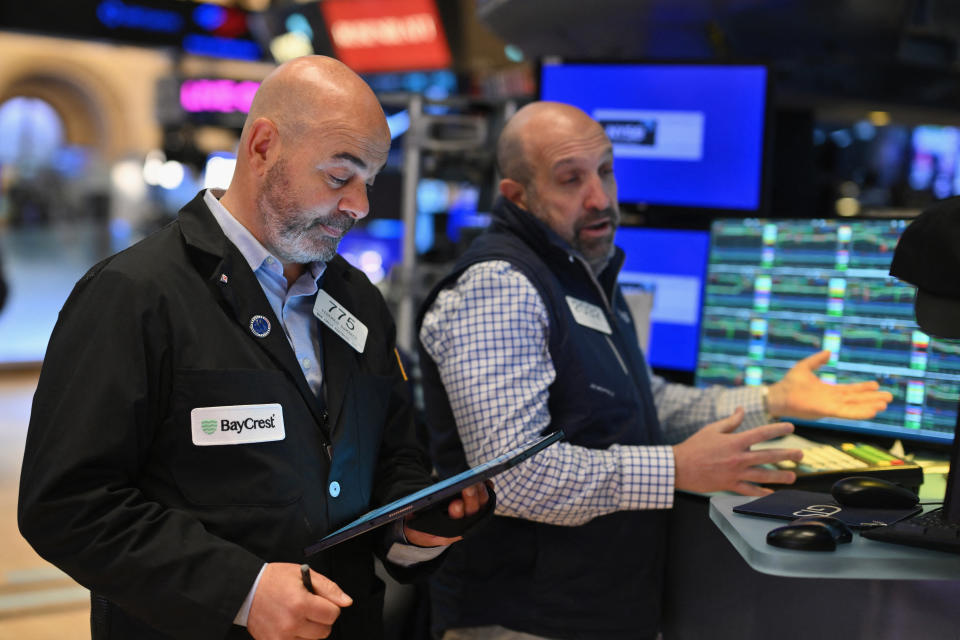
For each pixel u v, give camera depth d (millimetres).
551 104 1807
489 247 1706
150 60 15617
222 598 1120
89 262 9844
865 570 1191
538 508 1564
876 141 3797
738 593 1615
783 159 3125
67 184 10492
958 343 1785
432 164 3424
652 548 1718
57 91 15492
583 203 1737
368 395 1370
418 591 1981
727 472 1534
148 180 9508
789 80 2797
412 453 1486
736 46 2629
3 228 9695
